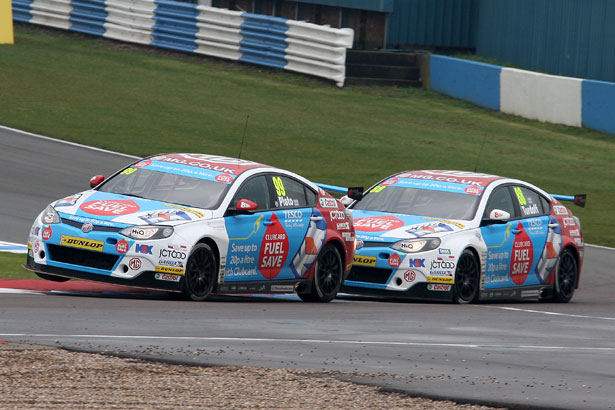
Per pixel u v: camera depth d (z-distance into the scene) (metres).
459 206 47.66
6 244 49.62
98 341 28.16
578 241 52.31
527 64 122.12
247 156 81.06
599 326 38.81
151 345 28.05
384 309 41.03
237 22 120.25
